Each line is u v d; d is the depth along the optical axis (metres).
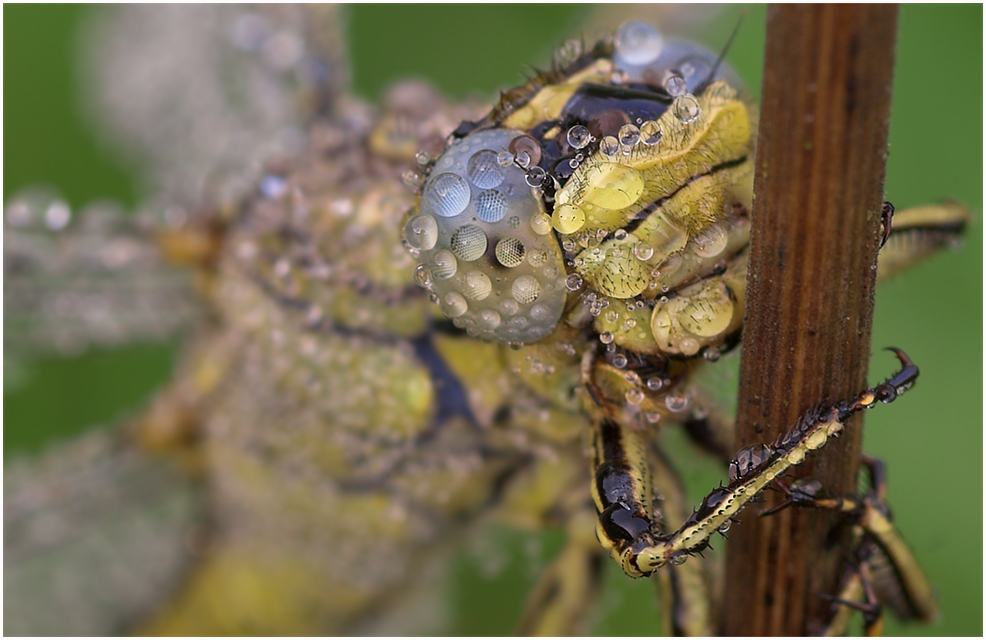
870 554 0.05
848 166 0.05
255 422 0.06
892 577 0.05
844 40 0.05
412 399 0.06
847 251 0.05
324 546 0.06
